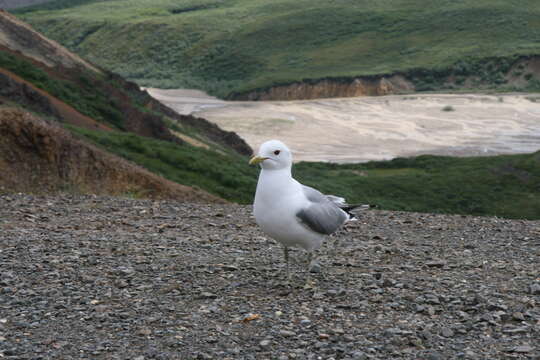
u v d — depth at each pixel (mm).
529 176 55625
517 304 5977
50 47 74125
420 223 11859
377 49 190625
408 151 91812
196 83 194250
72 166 18828
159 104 75125
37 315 5680
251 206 13766
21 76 46562
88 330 5328
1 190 16344
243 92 163000
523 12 196250
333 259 8266
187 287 6645
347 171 65500
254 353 4887
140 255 8109
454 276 7227
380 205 45969
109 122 47969
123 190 19766
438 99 138125
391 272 7469
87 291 6434
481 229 11195
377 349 4934
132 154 31406
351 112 127312
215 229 10461
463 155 87875
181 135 60156
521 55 158375
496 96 138250
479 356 4766
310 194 6402
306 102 144375
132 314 5742
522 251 9031
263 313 5809
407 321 5574
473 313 5781
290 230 6223
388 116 121875
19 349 4895
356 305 5977
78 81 55094
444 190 53875
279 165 6156
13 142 17797
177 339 5121
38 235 9203
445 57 169375
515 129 107500
